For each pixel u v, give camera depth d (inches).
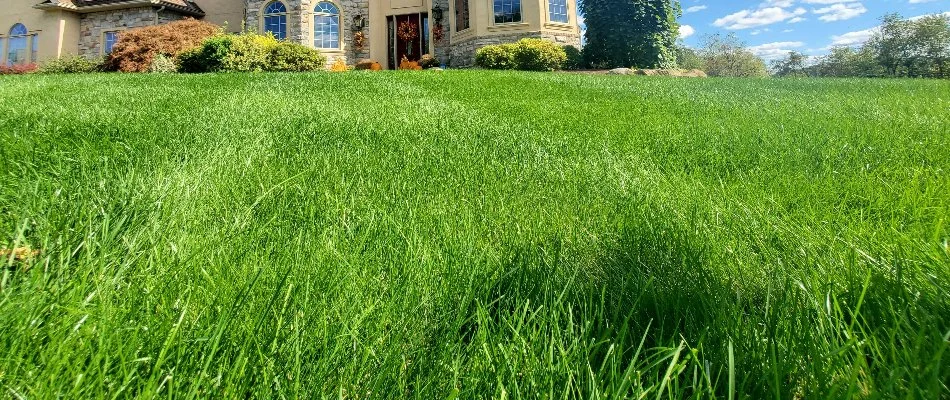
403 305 34.9
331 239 47.9
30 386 23.7
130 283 35.6
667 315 34.4
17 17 828.0
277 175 78.5
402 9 839.1
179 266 39.3
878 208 63.5
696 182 80.5
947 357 24.4
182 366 26.5
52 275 35.8
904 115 170.7
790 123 150.3
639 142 121.8
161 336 28.6
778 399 23.2
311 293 35.7
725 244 49.7
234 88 263.1
